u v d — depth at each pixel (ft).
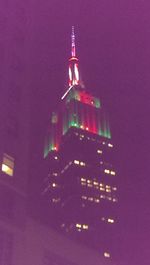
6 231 188.65
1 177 198.80
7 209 194.90
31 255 193.36
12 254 185.37
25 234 196.44
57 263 204.33
